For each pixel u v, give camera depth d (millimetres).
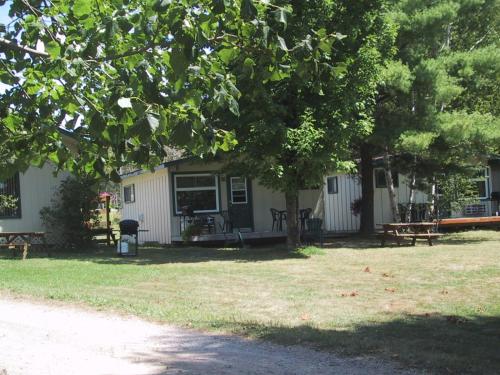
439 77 17344
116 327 7258
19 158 4000
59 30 3668
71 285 10562
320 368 5371
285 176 14852
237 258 15094
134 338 6699
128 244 16297
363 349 5953
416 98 18000
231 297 9203
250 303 8672
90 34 3383
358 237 22156
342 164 14945
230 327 7066
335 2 13922
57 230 18812
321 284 10430
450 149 18703
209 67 3533
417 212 23984
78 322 7582
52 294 9469
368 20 14570
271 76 3902
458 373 5121
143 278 11438
